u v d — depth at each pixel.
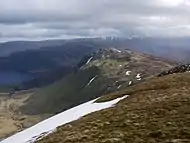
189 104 30.83
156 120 27.11
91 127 28.89
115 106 36.97
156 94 38.56
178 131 23.75
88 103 47.88
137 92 44.56
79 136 26.73
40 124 43.88
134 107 33.34
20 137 40.31
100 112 34.62
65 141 26.59
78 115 41.84
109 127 27.62
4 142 41.12
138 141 23.02
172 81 46.50
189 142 21.75
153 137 23.44
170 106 30.88
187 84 43.03
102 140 24.36
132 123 27.42
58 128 34.09
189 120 25.86
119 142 23.34
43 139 31.20
